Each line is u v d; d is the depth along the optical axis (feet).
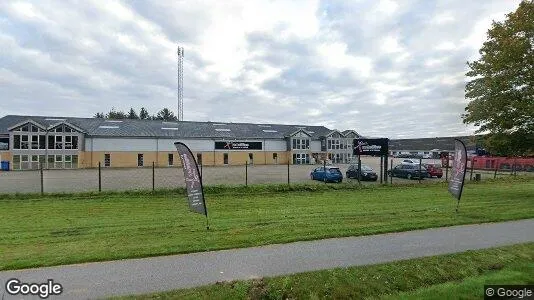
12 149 162.91
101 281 22.34
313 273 23.62
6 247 30.25
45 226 39.63
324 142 226.58
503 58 59.77
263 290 21.43
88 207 53.47
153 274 23.59
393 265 25.41
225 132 210.18
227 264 25.54
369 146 87.61
